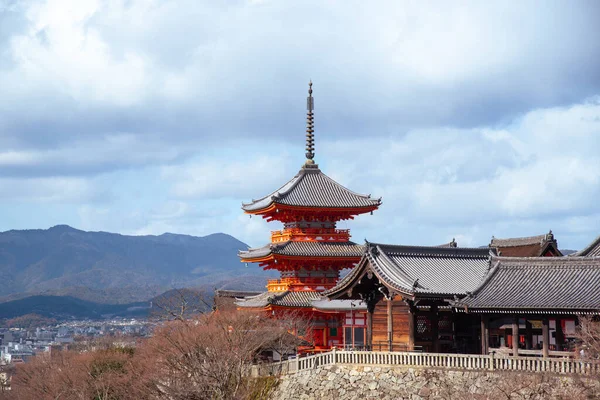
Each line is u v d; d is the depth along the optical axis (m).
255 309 115.19
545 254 111.12
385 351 84.81
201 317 104.69
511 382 69.94
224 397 88.81
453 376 74.81
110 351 117.12
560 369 69.62
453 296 82.31
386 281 84.50
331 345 113.25
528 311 74.62
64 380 110.12
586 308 71.44
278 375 89.88
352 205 119.12
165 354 94.19
